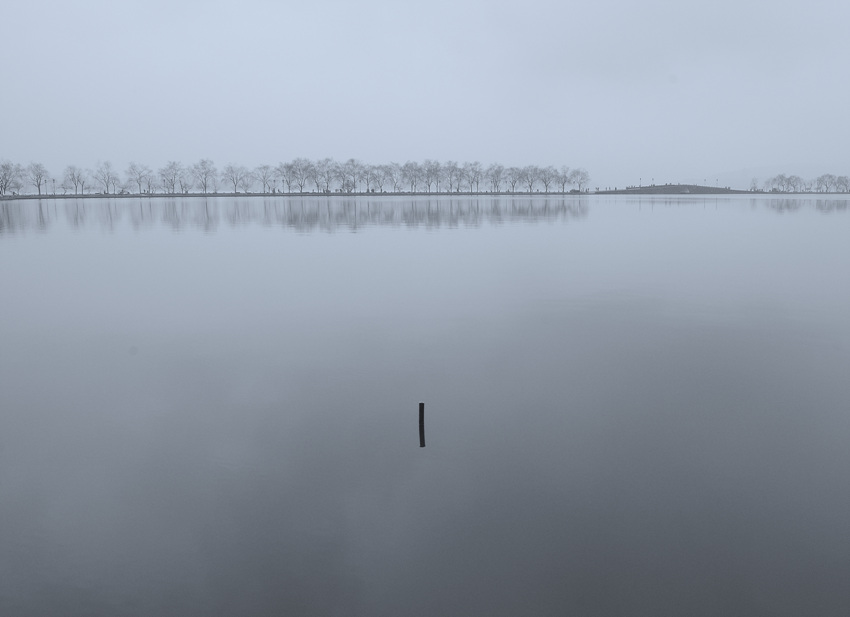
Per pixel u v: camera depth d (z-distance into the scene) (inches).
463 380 561.9
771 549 313.9
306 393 535.8
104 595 291.0
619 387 537.6
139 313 843.4
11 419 486.3
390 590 291.4
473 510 352.2
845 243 1632.6
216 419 482.6
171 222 2608.3
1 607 283.1
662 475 386.3
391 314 822.5
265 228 2263.8
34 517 352.2
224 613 279.1
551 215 3053.6
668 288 987.3
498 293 961.5
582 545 319.9
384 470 398.3
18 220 2743.6
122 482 389.1
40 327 770.8
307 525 341.7
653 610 276.5
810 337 682.2
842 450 415.5
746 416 471.8
